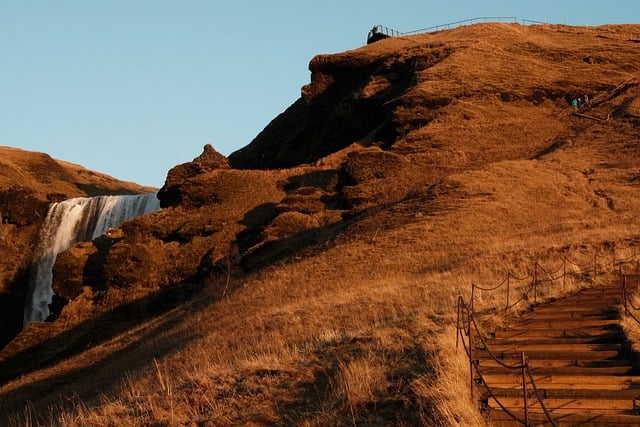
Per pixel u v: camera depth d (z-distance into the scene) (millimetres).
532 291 19328
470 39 87562
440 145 62062
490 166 51062
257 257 47719
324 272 34125
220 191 59531
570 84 75875
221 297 37062
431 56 82250
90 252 55500
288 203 53000
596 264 23344
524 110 71688
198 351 22531
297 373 13797
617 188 46000
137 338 36469
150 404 13711
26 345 47344
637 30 99875
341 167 56562
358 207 50219
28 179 80438
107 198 75188
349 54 89188
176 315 38281
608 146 57750
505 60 81938
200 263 51438
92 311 49750
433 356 13023
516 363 12859
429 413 10891
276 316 24047
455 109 69062
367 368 12734
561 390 11305
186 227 55562
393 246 36094
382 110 74688
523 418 10320
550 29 100125
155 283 51469
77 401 24719
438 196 44312
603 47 87375
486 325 15711
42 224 75750
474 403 11094
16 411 28594
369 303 22234
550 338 14359
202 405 13195
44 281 72125
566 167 52438
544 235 34781
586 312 16312
